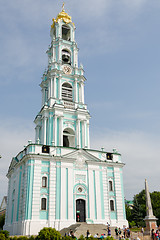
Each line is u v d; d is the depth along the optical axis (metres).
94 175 49.09
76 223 43.09
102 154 52.12
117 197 49.38
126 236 39.72
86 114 56.84
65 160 47.03
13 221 45.12
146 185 43.91
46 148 47.03
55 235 28.80
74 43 64.62
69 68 61.38
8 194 57.34
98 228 41.38
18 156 52.66
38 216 41.22
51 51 64.81
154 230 39.78
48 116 54.12
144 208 84.62
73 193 45.66
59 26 65.38
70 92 59.72
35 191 42.66
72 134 55.84
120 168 52.56
